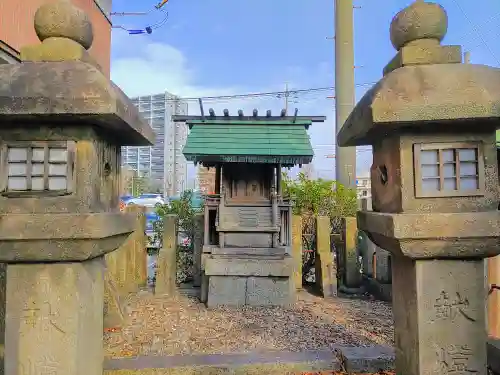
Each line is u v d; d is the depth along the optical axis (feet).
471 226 8.14
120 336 18.94
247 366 13.85
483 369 8.76
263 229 26.03
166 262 28.45
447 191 8.55
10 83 7.75
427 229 8.15
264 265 25.14
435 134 8.63
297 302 26.63
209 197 27.22
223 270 25.12
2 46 18.53
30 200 8.15
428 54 8.83
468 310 8.82
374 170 10.32
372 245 31.40
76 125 8.34
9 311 8.50
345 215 36.37
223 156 24.99
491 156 8.60
